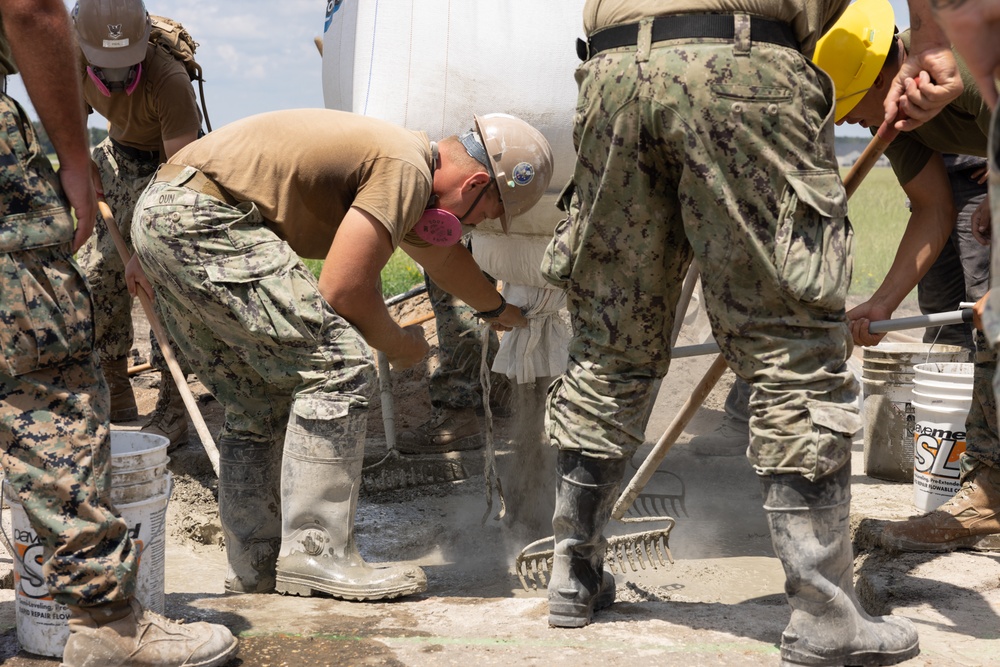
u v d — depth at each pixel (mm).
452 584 3611
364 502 4539
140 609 2199
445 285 3303
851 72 2777
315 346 2779
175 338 3086
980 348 2918
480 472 4734
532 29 3223
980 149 2951
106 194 4746
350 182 2793
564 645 2402
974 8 1202
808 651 2170
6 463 2018
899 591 2787
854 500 3701
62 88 2006
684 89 2045
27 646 2338
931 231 2959
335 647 2438
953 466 3326
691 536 4051
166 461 2449
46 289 2002
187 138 4480
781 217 2064
